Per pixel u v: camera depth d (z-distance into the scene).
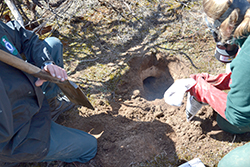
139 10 3.21
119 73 2.56
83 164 1.90
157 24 3.01
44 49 1.65
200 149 1.96
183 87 1.74
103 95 2.40
